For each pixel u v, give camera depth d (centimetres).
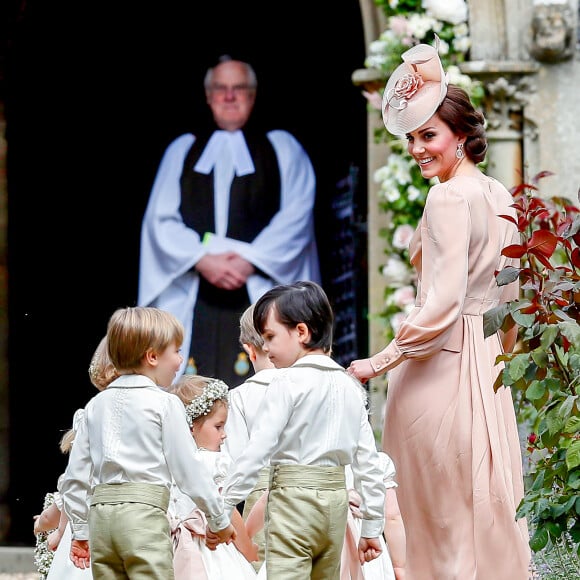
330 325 1193
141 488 1148
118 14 2712
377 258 2241
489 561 1227
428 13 2116
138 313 1183
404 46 2131
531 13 2122
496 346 1280
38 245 2706
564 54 2111
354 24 2662
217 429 1324
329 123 2680
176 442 1152
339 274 2655
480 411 1238
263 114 2695
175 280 2645
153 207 2669
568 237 1236
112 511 1146
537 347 1220
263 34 2706
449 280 1223
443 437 1241
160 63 2723
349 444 1166
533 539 1188
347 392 1173
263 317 1184
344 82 2677
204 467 1157
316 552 1148
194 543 1302
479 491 1229
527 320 1199
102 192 2739
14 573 2234
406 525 1271
